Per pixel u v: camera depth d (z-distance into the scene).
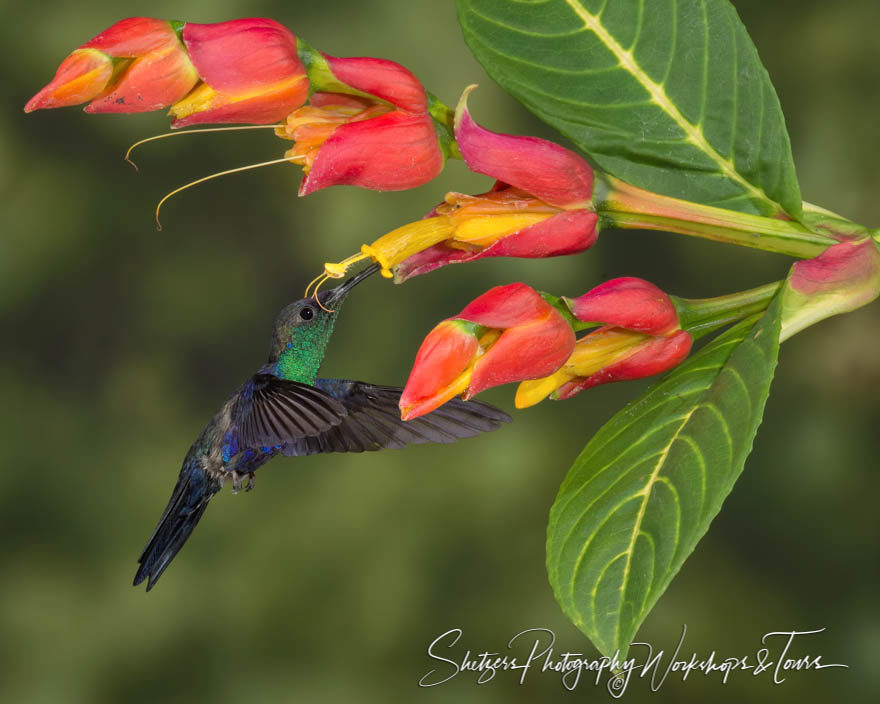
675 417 3.14
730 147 3.22
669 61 3.20
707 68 3.20
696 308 3.34
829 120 9.55
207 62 2.94
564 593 3.06
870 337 9.70
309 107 3.21
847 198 9.30
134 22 2.96
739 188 3.24
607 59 3.21
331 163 3.09
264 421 4.91
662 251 10.52
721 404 3.06
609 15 3.20
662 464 3.09
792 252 3.25
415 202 10.70
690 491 3.01
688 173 3.23
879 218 9.20
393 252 3.13
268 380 5.09
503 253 3.20
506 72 3.24
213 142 11.46
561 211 3.18
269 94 3.02
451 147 3.22
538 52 3.22
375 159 3.10
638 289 3.29
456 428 5.44
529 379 3.17
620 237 10.53
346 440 5.49
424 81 10.46
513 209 3.20
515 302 3.10
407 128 3.12
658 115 3.22
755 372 3.04
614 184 3.23
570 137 3.23
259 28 2.99
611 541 3.04
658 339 3.32
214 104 3.01
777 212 3.24
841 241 3.23
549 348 3.11
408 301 11.00
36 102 2.89
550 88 3.22
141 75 2.93
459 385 3.08
